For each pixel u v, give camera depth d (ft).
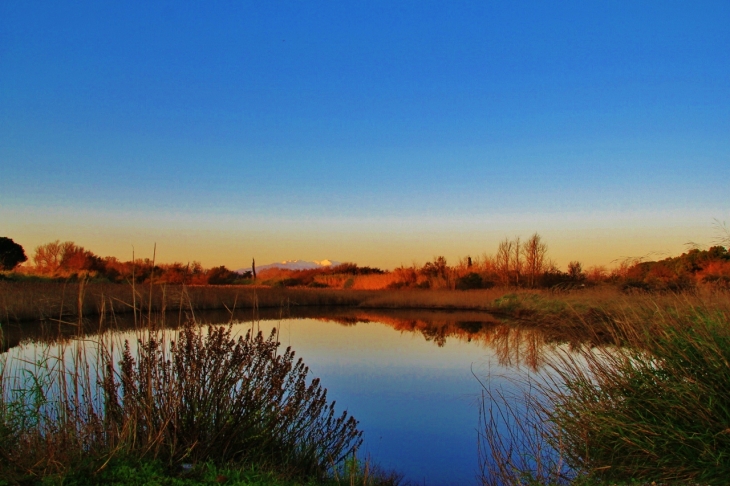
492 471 19.72
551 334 28.86
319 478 18.60
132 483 14.16
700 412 16.48
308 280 191.62
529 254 118.52
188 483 14.61
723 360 17.15
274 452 18.76
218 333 19.12
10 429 15.69
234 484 14.88
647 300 26.71
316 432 20.75
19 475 13.91
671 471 16.08
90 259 116.98
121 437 16.16
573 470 18.69
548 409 23.80
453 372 40.73
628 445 17.78
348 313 99.14
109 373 17.81
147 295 65.62
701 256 63.16
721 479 15.19
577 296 58.39
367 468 18.94
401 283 143.84
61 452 14.99
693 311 20.54
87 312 57.36
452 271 138.72
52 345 21.45
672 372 18.17
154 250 18.92
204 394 17.83
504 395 31.73
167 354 19.63
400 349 52.75
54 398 18.15
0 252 119.96
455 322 82.58
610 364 20.66
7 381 17.74
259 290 113.19
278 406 18.93
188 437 17.24
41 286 67.51
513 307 92.73
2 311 49.52
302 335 63.82
